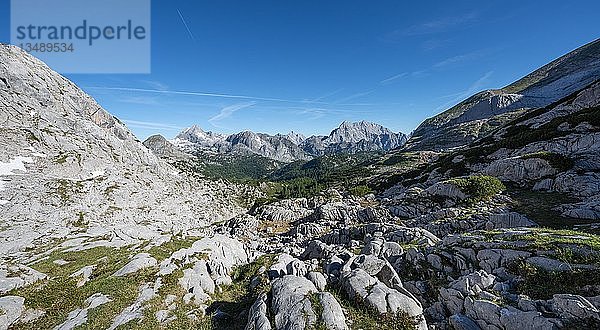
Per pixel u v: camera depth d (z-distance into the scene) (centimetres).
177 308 1959
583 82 14888
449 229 3100
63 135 9069
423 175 6788
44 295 2022
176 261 2591
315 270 2289
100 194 7294
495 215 2889
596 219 2469
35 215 5275
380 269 1902
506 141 5591
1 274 2255
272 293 1662
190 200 11469
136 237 3762
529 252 1664
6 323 1725
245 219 7406
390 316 1467
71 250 3066
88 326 1719
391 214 4638
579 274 1414
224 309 2008
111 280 2209
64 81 13000
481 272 1642
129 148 13312
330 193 9381
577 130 4488
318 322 1388
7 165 6788
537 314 1277
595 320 1180
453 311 1577
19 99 9212
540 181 3647
